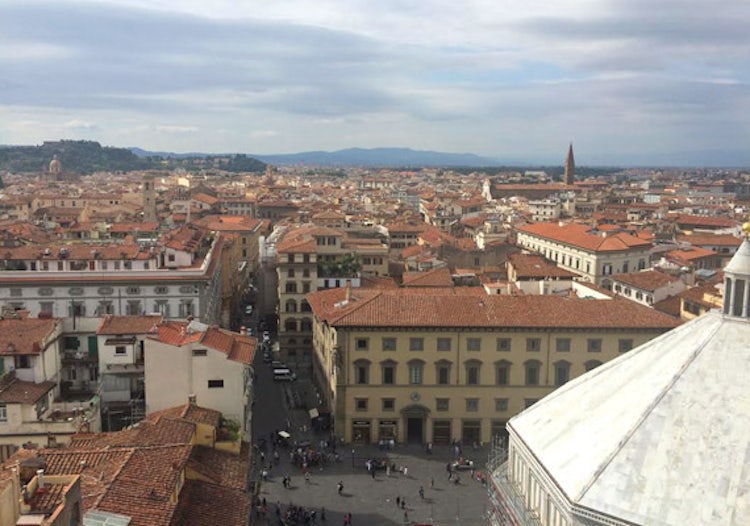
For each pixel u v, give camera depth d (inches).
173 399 3223.4
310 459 3951.8
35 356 3179.1
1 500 1416.1
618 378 2420.0
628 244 7746.1
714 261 7854.3
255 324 7308.1
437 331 4151.1
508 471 2682.1
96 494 1995.6
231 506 2464.3
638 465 2037.4
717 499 1895.9
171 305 4744.1
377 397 4210.1
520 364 4188.0
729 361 2183.8
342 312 4343.0
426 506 3501.5
